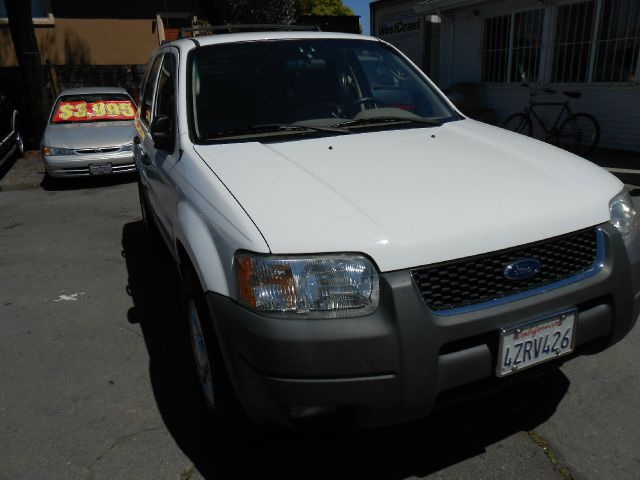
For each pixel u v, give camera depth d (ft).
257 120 9.71
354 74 11.08
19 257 17.63
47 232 20.53
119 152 27.84
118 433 8.55
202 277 6.93
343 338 5.93
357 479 7.38
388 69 11.58
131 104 31.96
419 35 48.85
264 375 6.13
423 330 6.07
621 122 29.32
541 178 7.57
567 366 9.66
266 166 7.85
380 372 6.03
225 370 7.31
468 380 6.43
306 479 7.43
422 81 11.85
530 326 6.51
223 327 6.52
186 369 10.37
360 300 6.10
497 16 36.37
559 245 6.91
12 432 8.65
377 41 12.10
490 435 8.06
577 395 8.82
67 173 27.45
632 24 27.76
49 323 12.60
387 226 6.31
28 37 37.14
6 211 24.35
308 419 6.45
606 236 7.20
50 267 16.51
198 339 8.31
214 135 9.27
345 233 6.21
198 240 7.20
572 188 7.40
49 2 46.19
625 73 28.66
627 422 8.14
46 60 47.11
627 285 7.25
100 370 10.44
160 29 48.21
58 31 46.91
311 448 8.02
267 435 8.14
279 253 6.15
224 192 7.25
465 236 6.35
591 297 6.95
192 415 8.95
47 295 14.29
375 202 6.72
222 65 10.37
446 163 7.96
